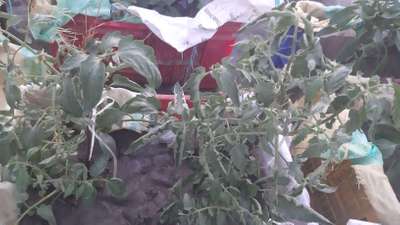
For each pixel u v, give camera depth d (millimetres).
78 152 690
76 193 659
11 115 635
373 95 622
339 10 761
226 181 703
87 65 547
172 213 710
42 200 657
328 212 953
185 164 741
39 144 628
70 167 653
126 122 745
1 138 623
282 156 709
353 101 639
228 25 1106
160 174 744
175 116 720
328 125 683
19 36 825
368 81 640
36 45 845
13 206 685
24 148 626
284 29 643
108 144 668
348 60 830
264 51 662
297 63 634
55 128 626
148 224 710
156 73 592
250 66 669
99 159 660
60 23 866
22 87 658
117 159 745
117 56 598
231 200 678
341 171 940
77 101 569
